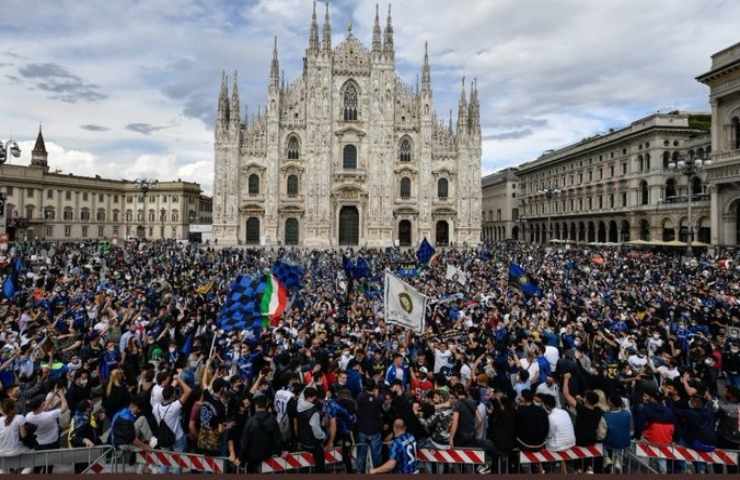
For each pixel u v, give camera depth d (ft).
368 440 36.91
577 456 36.09
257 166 285.02
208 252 216.13
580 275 140.26
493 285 121.29
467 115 291.99
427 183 289.74
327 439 38.24
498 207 487.61
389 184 286.46
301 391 40.22
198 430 36.73
